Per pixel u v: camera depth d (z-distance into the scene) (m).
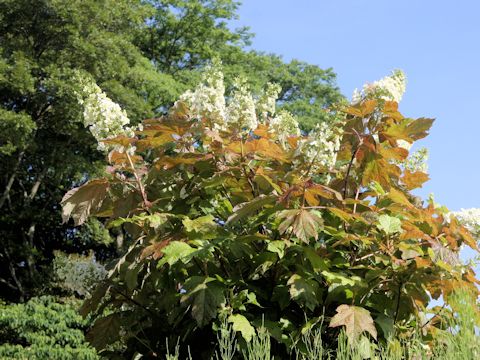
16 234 22.25
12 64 19.31
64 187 22.91
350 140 4.00
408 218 3.94
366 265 3.90
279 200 3.54
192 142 4.12
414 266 3.63
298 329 3.49
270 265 3.64
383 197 4.11
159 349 3.82
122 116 4.11
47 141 20.86
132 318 4.05
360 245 3.87
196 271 3.81
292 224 3.50
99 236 21.14
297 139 4.23
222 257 3.75
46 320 13.11
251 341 3.38
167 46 27.36
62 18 19.64
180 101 4.39
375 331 3.28
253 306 3.68
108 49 20.45
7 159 20.31
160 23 27.06
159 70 26.34
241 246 3.53
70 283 19.53
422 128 3.88
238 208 3.53
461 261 3.76
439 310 3.93
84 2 20.02
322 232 3.95
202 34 27.62
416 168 4.71
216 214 4.06
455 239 3.92
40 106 20.28
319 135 3.87
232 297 3.47
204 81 4.18
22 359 11.88
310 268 3.70
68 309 13.76
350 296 3.63
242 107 4.05
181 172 4.12
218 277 3.54
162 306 3.79
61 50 20.20
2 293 21.33
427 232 4.02
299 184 3.55
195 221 3.58
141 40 26.91
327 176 4.21
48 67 18.75
